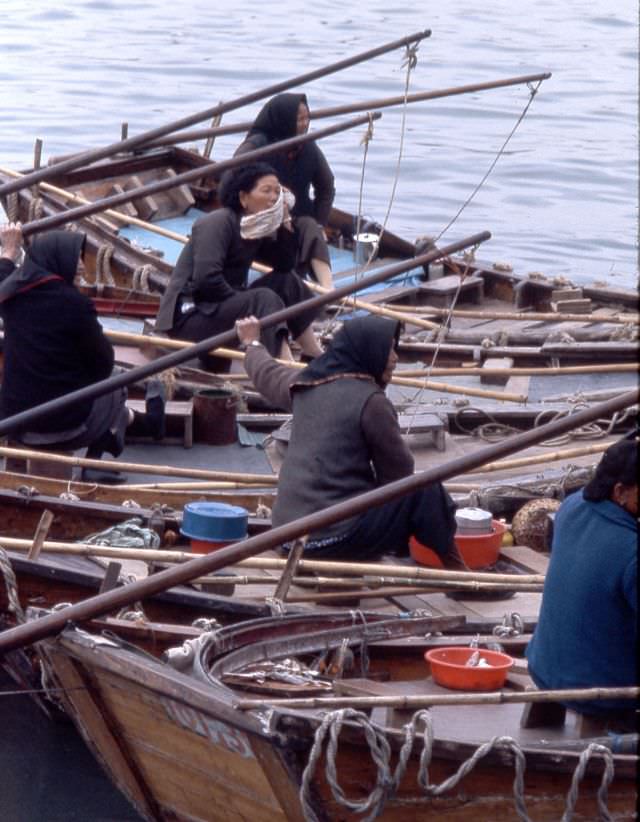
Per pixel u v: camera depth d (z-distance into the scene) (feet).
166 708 45.09
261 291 81.66
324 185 97.35
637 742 43.78
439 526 58.70
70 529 61.72
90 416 69.77
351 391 58.90
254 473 72.08
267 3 261.85
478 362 87.45
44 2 252.21
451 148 164.96
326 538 58.85
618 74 207.51
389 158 159.84
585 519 45.68
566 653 45.68
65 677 48.55
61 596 55.31
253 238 82.79
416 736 42.37
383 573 56.90
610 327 94.68
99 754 50.47
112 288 93.91
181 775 46.88
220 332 82.12
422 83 197.26
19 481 64.18
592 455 74.43
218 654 48.34
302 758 42.29
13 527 61.46
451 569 59.67
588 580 45.09
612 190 152.05
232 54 214.28
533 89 100.17
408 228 139.64
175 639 51.90
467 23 247.29
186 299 86.22
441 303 101.09
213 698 42.96
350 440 58.59
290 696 46.96
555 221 142.20
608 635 45.16
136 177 116.26
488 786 43.39
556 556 46.34
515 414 77.25
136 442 74.33
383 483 59.06
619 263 131.03
